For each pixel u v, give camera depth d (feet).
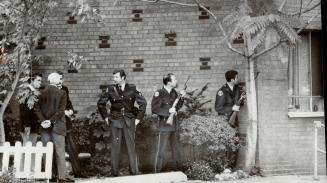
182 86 39.47
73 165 36.09
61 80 34.60
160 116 36.14
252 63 36.04
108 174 36.65
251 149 36.19
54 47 40.63
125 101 34.94
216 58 39.24
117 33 40.27
